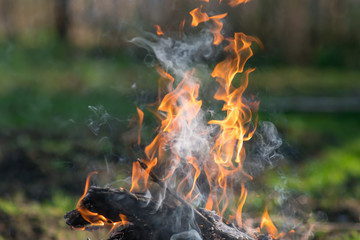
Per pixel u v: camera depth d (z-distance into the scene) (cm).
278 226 725
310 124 1456
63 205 799
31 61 2195
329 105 1734
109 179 909
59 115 1423
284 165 1041
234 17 2167
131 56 2247
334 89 2078
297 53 2645
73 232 678
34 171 976
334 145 1263
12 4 2645
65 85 1853
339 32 2780
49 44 2433
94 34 2444
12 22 2648
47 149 1102
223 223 482
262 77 2130
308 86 2109
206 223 464
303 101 1761
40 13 2645
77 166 989
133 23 2245
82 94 1714
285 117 1474
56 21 2573
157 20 2041
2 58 2164
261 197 837
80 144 1126
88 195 444
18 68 2061
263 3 2514
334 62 2684
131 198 447
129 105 1500
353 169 1073
